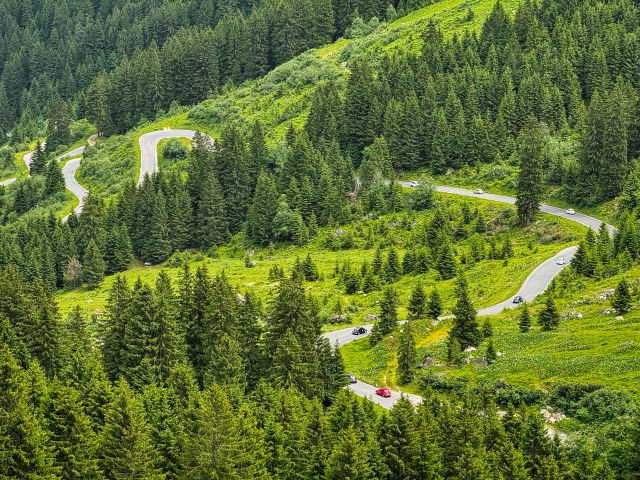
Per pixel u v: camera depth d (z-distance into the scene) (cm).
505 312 11262
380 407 8969
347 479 6544
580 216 15488
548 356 8706
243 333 10131
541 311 10012
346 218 17550
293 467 7225
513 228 15662
